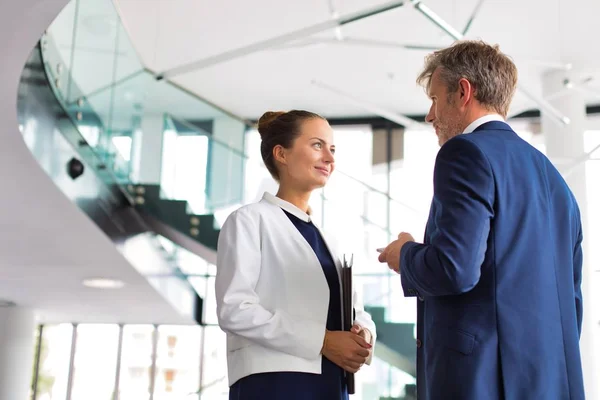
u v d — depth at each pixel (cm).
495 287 177
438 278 171
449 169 182
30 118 534
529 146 196
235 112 1027
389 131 1048
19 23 405
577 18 748
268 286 207
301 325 198
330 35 791
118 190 775
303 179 224
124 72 777
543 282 181
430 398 178
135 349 1273
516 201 183
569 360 179
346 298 208
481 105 201
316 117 229
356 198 907
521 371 173
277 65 886
